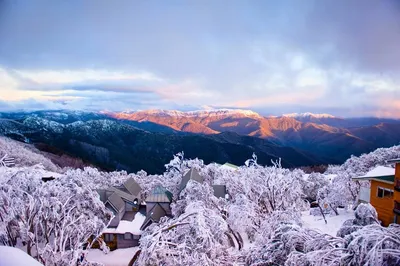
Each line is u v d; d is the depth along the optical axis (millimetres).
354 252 9312
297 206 26812
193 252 13461
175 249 13742
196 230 13938
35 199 19953
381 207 21141
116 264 24266
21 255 7027
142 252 13383
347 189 27391
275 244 12719
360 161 42344
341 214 26969
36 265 6871
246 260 13945
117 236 27672
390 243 9047
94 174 42219
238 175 32000
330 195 27734
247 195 25453
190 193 25203
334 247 10430
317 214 28469
